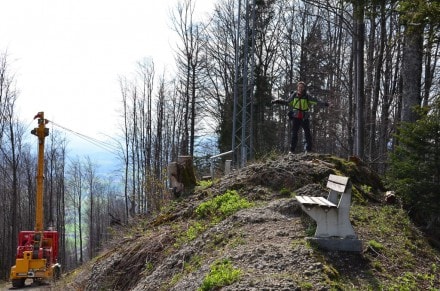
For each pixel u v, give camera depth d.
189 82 36.59
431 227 8.00
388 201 8.64
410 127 8.23
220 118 37.41
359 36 14.63
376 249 6.34
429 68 19.59
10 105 35.53
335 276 5.36
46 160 47.38
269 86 35.72
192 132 36.00
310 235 6.39
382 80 25.03
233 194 9.12
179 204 10.18
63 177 50.69
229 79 37.34
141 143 40.84
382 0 10.51
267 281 5.09
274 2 33.81
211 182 10.84
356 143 15.01
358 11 11.14
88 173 65.56
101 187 65.94
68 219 65.75
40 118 20.06
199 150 36.94
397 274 5.81
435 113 8.37
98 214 57.84
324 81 31.69
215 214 8.56
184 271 6.69
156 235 8.76
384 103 22.47
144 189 14.56
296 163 9.41
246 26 21.14
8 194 41.53
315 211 6.14
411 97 11.34
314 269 5.39
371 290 5.22
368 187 9.01
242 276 5.32
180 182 11.10
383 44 19.45
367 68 20.66
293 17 34.16
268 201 8.49
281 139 34.53
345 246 6.00
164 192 12.09
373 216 7.76
